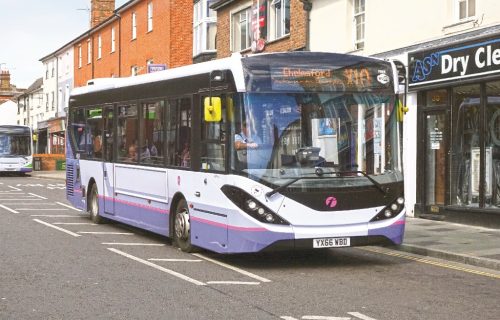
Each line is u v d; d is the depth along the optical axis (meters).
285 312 7.05
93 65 50.16
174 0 35.81
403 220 9.91
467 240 12.20
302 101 9.56
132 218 13.28
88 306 7.32
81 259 10.52
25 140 44.12
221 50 27.67
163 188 11.85
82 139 16.31
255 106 9.41
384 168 9.86
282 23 23.23
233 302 7.54
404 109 10.09
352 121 9.73
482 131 14.36
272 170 9.33
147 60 39.34
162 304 7.43
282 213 9.27
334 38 19.73
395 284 8.66
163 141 11.84
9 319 6.73
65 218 17.12
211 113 9.58
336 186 9.47
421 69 15.76
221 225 9.80
